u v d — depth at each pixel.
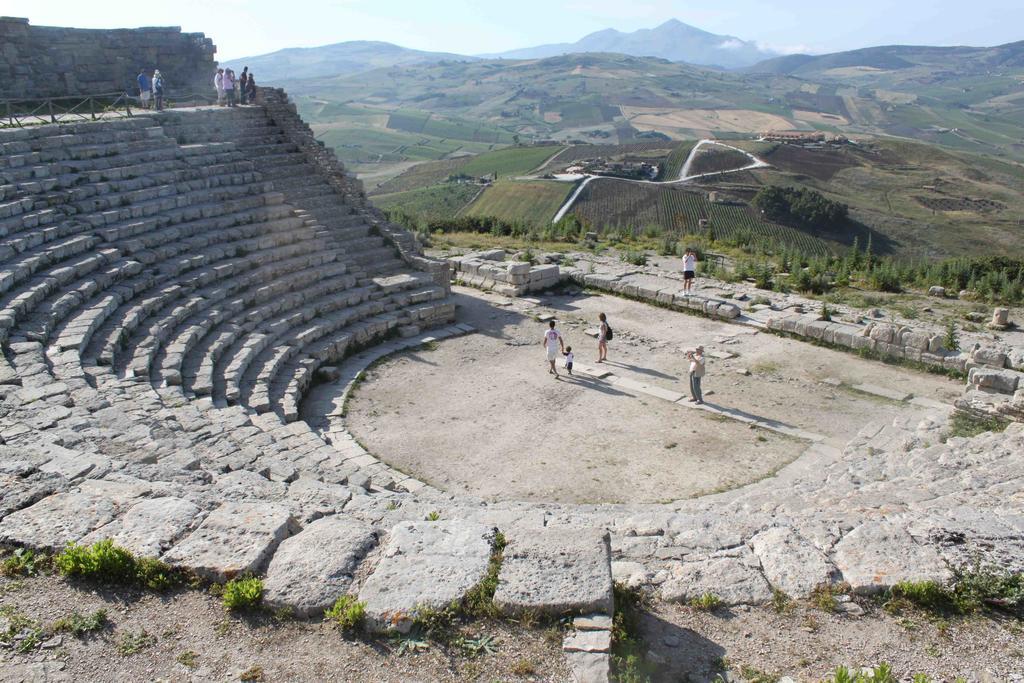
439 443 17.53
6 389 13.17
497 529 8.29
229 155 28.41
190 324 19.95
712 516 10.00
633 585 8.03
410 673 6.43
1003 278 29.69
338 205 29.81
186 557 7.70
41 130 22.91
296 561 7.66
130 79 33.03
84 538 8.05
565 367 22.22
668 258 37.47
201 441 13.49
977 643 6.97
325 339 23.09
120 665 6.47
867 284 32.03
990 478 11.59
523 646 6.70
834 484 13.27
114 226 21.59
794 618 7.42
